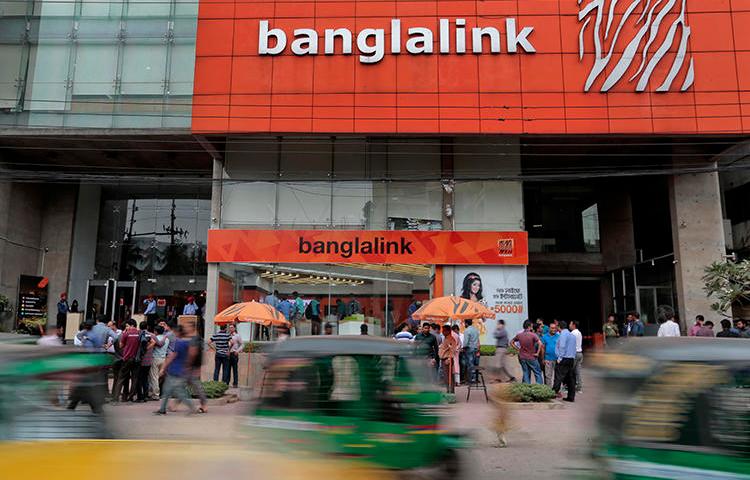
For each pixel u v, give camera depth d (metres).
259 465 2.33
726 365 3.41
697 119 17.00
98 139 19.22
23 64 19.23
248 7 18.16
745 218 24.53
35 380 3.24
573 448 7.41
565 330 12.89
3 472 2.12
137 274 24.52
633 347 3.79
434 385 5.23
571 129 17.28
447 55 17.81
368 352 5.03
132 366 12.28
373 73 17.77
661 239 21.62
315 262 18.56
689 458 3.24
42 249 22.75
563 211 26.91
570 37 17.72
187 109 18.86
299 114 17.61
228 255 18.48
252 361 16.05
